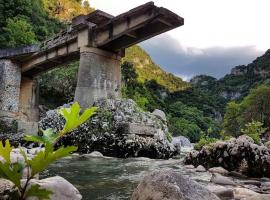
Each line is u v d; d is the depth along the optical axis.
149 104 95.44
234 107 83.12
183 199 3.91
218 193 5.94
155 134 19.58
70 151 1.74
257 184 8.33
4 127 27.66
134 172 10.15
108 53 23.94
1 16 55.41
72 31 25.19
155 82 151.12
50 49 28.31
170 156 19.70
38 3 75.50
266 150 10.59
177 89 186.88
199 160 11.88
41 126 21.14
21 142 21.61
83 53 23.12
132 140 18.19
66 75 48.28
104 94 23.20
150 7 19.42
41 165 1.72
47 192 1.79
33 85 35.66
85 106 22.14
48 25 70.56
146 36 21.80
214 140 15.64
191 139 108.19
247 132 16.34
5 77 31.09
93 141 18.66
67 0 110.12
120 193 6.38
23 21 53.56
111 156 18.33
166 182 4.12
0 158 2.36
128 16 20.81
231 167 10.73
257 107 79.50
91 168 10.93
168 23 19.89
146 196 4.12
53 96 47.62
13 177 1.71
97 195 6.12
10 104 31.22
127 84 66.38
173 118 113.19
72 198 4.08
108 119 19.25
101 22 22.84
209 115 168.25
